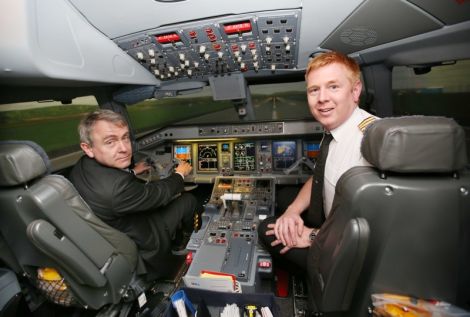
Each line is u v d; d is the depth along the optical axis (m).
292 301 1.74
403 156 0.75
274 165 2.87
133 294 1.53
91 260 1.25
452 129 0.72
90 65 1.66
